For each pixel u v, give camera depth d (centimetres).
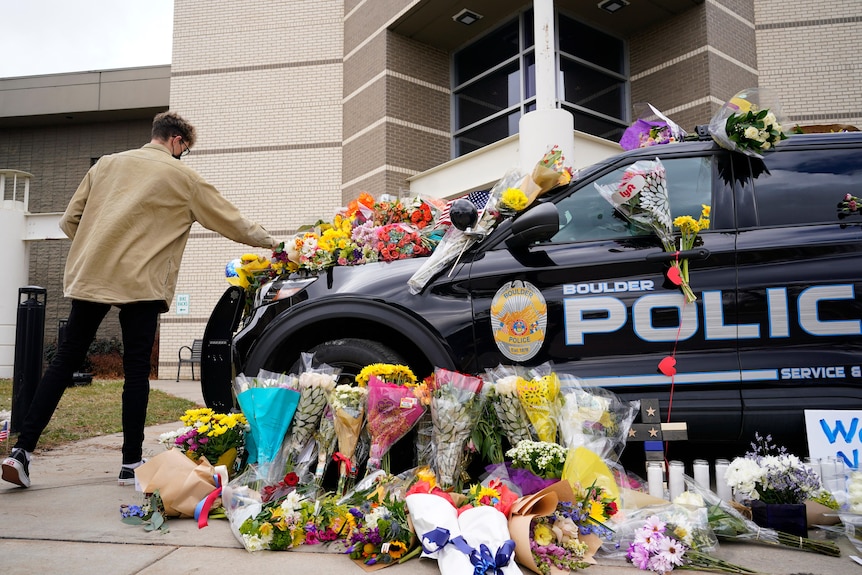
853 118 1016
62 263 1493
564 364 263
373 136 1130
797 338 256
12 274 1207
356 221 323
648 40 1068
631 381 258
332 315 277
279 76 1257
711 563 194
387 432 247
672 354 259
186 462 245
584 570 192
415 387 251
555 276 269
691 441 260
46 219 1238
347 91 1214
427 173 1048
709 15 993
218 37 1288
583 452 224
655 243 270
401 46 1137
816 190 275
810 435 243
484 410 250
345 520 212
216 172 1254
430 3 1041
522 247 277
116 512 247
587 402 238
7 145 1608
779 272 260
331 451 258
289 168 1227
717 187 280
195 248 1226
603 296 265
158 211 295
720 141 283
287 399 262
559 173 281
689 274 262
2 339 1175
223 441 268
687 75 1005
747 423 252
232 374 294
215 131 1265
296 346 293
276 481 251
